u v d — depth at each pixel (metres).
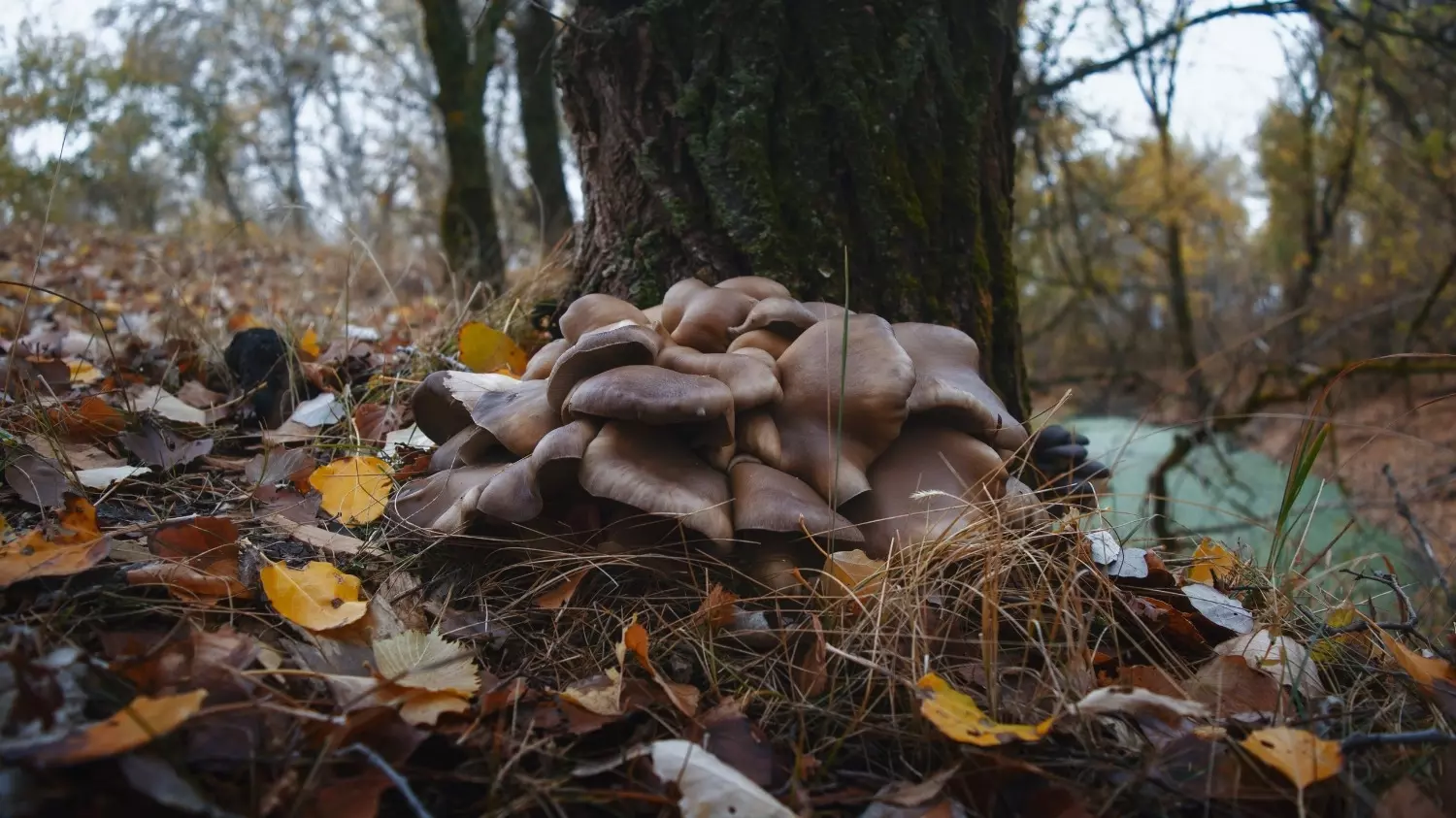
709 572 0.64
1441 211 3.21
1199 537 0.92
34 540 0.55
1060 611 0.58
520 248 2.59
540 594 0.63
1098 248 3.52
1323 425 0.71
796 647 0.58
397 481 0.76
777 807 0.46
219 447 0.86
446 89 1.84
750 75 0.88
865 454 0.66
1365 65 2.26
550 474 0.63
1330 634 0.66
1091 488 0.86
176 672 0.48
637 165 0.92
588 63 0.95
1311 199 3.14
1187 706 0.50
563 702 0.51
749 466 0.64
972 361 0.75
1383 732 0.56
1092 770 0.51
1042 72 2.32
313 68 7.60
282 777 0.44
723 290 0.74
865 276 0.89
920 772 0.51
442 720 0.50
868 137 0.88
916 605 0.58
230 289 2.21
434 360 1.01
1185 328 3.16
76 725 0.43
